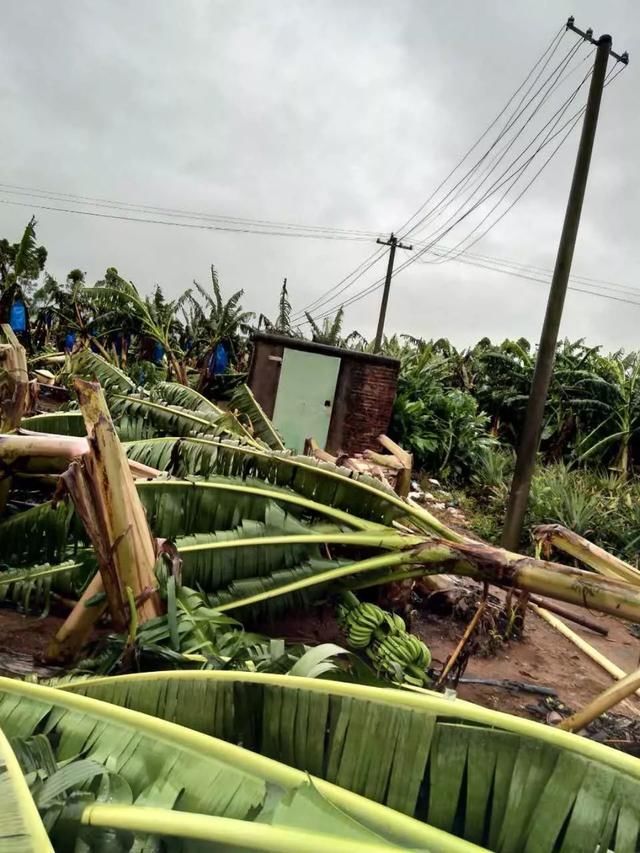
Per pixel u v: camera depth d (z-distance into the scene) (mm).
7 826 1108
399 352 20625
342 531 3721
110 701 1877
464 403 14531
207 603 3287
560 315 6016
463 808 1451
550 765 1358
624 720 3801
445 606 5145
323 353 11805
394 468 5848
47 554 3414
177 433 5391
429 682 3566
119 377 6348
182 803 1361
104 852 1278
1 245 18094
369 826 1309
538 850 1303
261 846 1170
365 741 1524
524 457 6113
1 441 2732
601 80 6258
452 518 10234
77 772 1378
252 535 3523
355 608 3684
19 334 16469
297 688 1640
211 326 19484
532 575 3395
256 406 7305
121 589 2555
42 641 3377
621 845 1209
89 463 2516
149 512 3559
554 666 4648
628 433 13656
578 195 6121
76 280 23812
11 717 1688
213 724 1721
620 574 3688
